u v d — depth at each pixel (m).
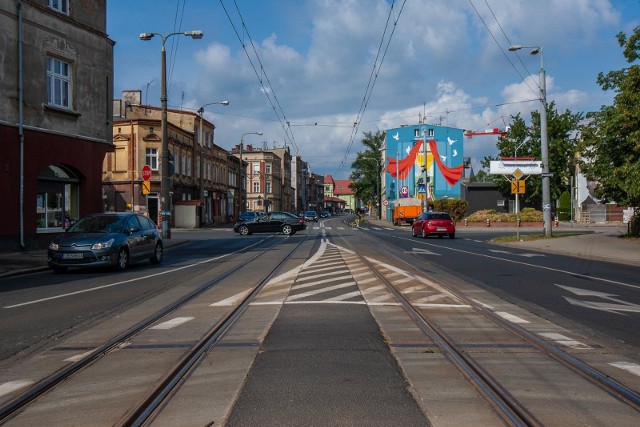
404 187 63.59
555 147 61.09
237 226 39.72
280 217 39.66
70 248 15.16
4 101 19.39
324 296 10.91
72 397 5.17
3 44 19.38
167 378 5.62
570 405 4.86
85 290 12.09
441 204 56.62
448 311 9.34
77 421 4.56
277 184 106.31
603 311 9.47
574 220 63.88
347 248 24.86
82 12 23.23
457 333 7.69
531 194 65.56
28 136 20.33
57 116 21.75
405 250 23.66
